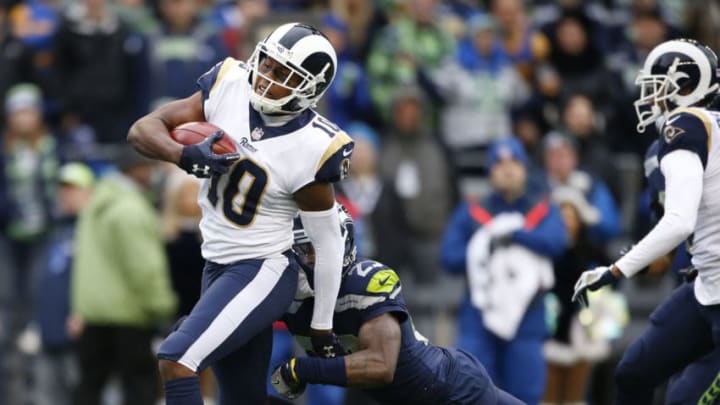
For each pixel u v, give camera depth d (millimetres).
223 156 21250
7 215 38281
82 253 34719
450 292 40375
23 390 38000
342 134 21547
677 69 23516
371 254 37312
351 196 37406
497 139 43438
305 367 22500
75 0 43625
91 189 36969
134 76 40906
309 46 21234
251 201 21609
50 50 41250
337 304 23000
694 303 23734
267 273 21672
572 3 42406
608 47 43906
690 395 23719
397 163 40656
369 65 42312
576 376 34938
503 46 44188
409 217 40562
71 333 35438
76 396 34875
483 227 33312
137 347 34594
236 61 22250
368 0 43156
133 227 34031
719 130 22797
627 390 24562
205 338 21281
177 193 34406
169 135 21688
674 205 22438
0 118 40844
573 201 34062
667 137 22828
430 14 43281
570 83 41906
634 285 42000
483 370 24016
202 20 42750
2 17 42750
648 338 24141
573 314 34469
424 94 42344
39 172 38562
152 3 43344
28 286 38406
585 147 40250
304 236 22594
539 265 33156
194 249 34406
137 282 34125
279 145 21453
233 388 22625
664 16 45156
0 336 38062
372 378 22469
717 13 43469
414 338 23359
